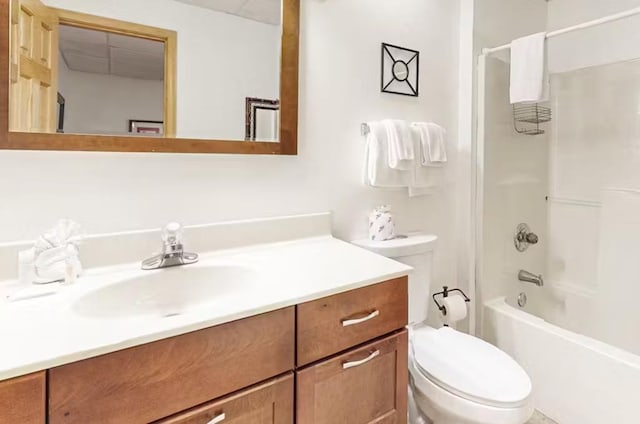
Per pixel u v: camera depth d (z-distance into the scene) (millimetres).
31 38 1006
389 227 1619
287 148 1408
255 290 944
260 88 1345
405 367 1155
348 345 1017
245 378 842
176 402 757
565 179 2252
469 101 1922
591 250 2137
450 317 1649
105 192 1126
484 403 1127
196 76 1231
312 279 1032
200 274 1134
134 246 1153
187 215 1257
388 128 1585
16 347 664
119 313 985
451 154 1966
